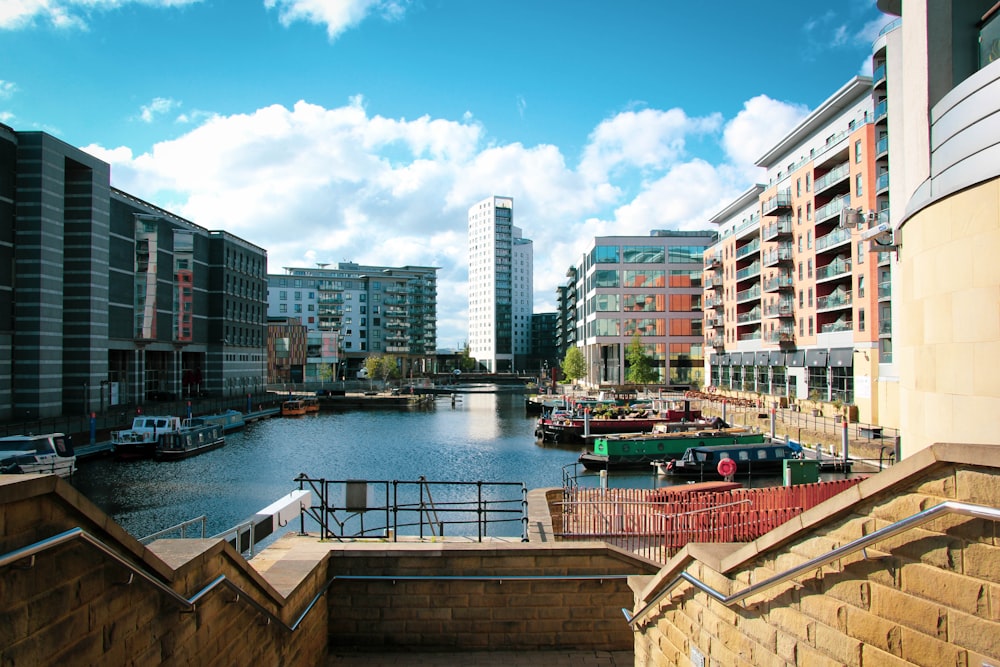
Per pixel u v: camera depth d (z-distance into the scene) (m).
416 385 125.06
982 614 3.88
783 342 57.84
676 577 7.86
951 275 9.61
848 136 46.66
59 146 45.00
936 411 9.98
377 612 11.37
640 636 9.48
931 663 4.24
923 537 4.32
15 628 4.46
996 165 8.68
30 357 42.59
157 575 6.24
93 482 34.81
